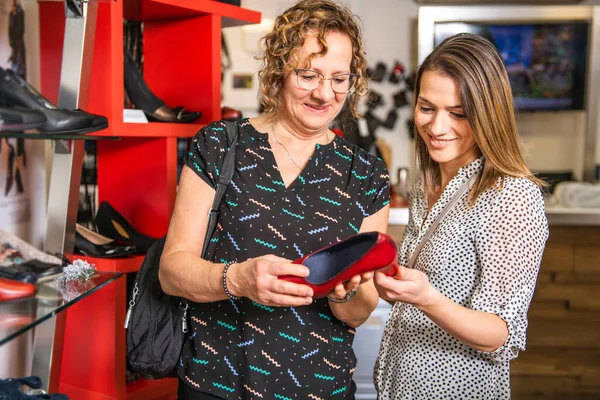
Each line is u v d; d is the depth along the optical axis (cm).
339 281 123
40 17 194
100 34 183
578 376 347
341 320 148
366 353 296
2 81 132
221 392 142
